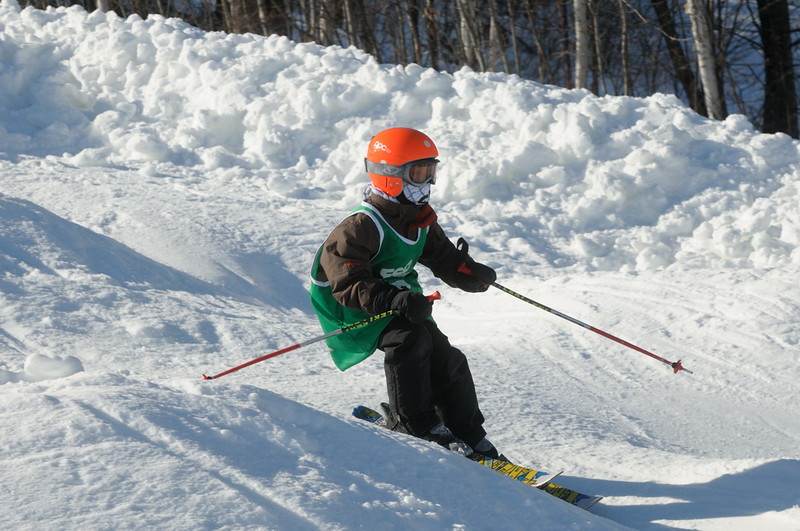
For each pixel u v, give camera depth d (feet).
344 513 20.54
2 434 21.38
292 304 62.64
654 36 187.52
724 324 53.36
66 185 78.38
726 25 180.04
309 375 42.37
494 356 49.47
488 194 84.64
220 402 24.68
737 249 73.26
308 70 100.53
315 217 77.30
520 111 91.61
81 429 21.85
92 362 40.98
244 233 71.31
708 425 42.14
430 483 23.63
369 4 190.49
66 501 18.71
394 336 30.01
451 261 32.48
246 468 21.59
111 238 62.08
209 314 50.55
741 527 26.35
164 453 21.43
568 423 38.88
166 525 18.42
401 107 94.89
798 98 184.03
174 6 200.13
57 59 103.19
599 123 89.35
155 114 98.12
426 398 30.50
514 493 24.40
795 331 51.80
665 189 83.87
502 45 184.03
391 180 29.45
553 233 80.07
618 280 62.23
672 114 92.22
